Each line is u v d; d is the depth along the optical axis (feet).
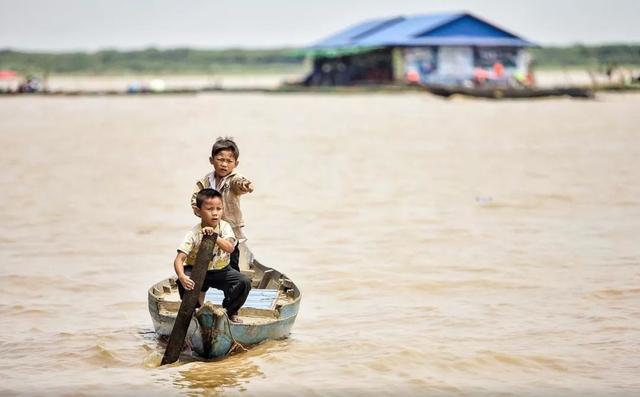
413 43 330.13
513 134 187.11
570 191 107.65
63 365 48.73
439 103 296.92
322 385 45.44
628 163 134.51
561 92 303.48
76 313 58.90
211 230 47.37
